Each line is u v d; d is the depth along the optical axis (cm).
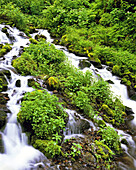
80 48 996
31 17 1374
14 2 1358
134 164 466
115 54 1020
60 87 605
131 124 631
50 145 394
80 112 548
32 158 373
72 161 393
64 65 745
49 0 1666
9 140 392
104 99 668
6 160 356
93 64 917
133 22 1168
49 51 770
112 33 1181
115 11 1283
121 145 518
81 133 490
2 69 600
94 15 1307
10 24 1028
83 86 644
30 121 427
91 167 397
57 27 1276
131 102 770
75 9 1340
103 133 500
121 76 912
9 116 427
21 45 851
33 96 484
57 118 454
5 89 532
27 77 625
